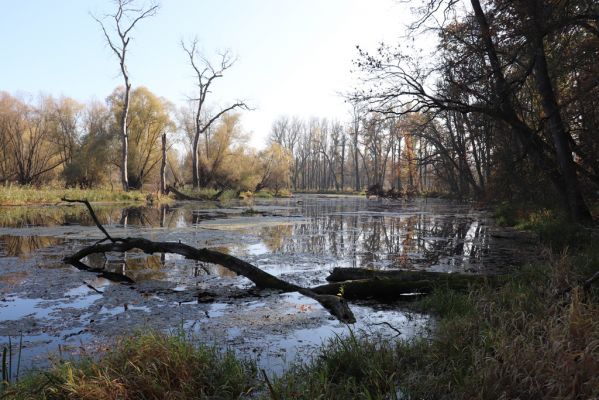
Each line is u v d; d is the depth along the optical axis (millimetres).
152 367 3824
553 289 5203
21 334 5336
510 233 15430
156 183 45250
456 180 32938
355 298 7141
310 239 13922
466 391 3482
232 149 45281
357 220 21094
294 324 5754
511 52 12250
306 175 96438
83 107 44562
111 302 6766
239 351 4836
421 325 5652
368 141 54062
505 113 13156
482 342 4246
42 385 3541
